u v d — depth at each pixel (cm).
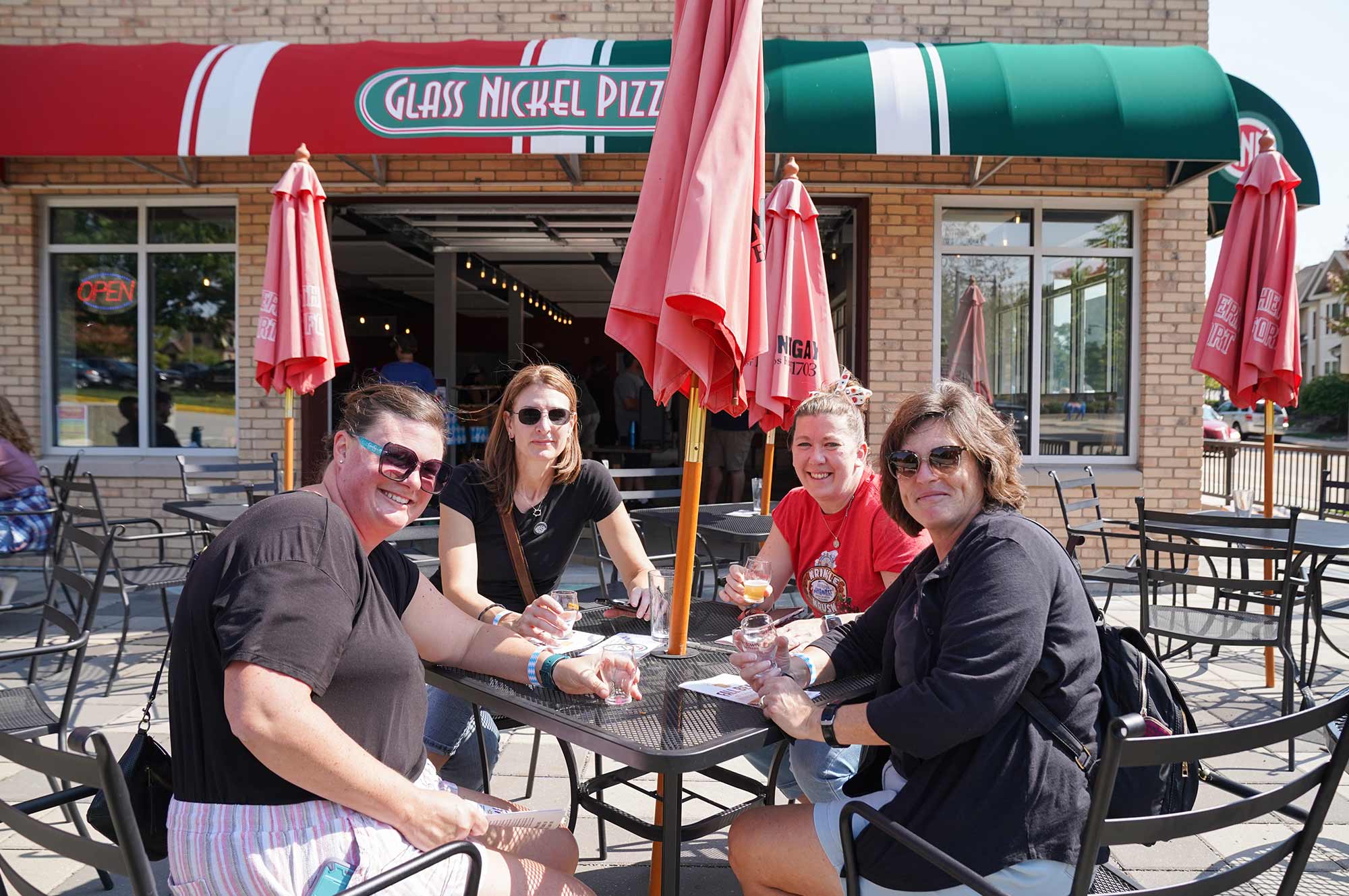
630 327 236
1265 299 504
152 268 770
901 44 664
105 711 429
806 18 736
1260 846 310
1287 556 383
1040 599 178
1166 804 187
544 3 742
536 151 620
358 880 163
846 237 859
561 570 321
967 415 203
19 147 636
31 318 760
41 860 299
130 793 177
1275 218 504
